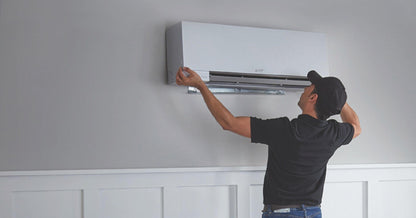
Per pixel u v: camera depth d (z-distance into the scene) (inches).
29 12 95.7
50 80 96.5
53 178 95.7
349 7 119.3
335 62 117.0
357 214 117.3
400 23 122.3
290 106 113.4
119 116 100.6
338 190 115.9
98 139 99.1
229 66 99.7
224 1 108.5
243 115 109.0
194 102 106.1
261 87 105.1
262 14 111.3
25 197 94.6
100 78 99.6
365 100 119.3
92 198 97.8
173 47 100.9
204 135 106.4
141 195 101.3
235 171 107.1
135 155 101.3
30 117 95.2
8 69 94.2
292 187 90.1
